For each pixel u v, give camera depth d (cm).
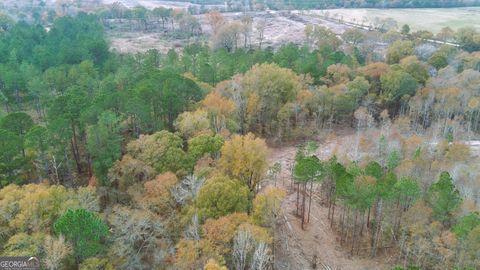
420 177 7975
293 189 9138
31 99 12794
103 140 7762
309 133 11756
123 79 11975
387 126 10594
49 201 6172
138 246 6378
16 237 5334
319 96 11931
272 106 11575
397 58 16275
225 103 10131
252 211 7000
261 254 5625
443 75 13062
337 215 8331
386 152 9056
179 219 6588
